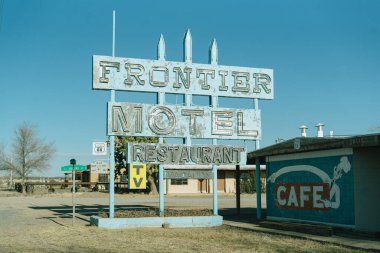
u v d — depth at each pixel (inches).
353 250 526.0
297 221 769.6
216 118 840.3
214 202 829.2
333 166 696.4
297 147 729.0
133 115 792.3
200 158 820.6
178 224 778.2
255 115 866.1
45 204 1502.2
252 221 858.1
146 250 540.7
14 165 2650.1
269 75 878.4
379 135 583.8
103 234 682.8
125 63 799.7
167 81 820.6
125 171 2261.3
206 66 845.2
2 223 864.3
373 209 656.4
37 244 589.0
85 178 2965.1
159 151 799.7
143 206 1374.3
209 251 531.2
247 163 976.9
